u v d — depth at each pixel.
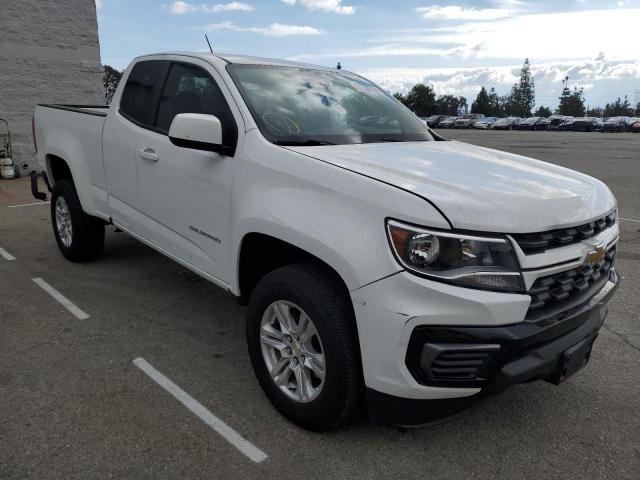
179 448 2.58
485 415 2.94
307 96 3.52
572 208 2.46
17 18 10.98
